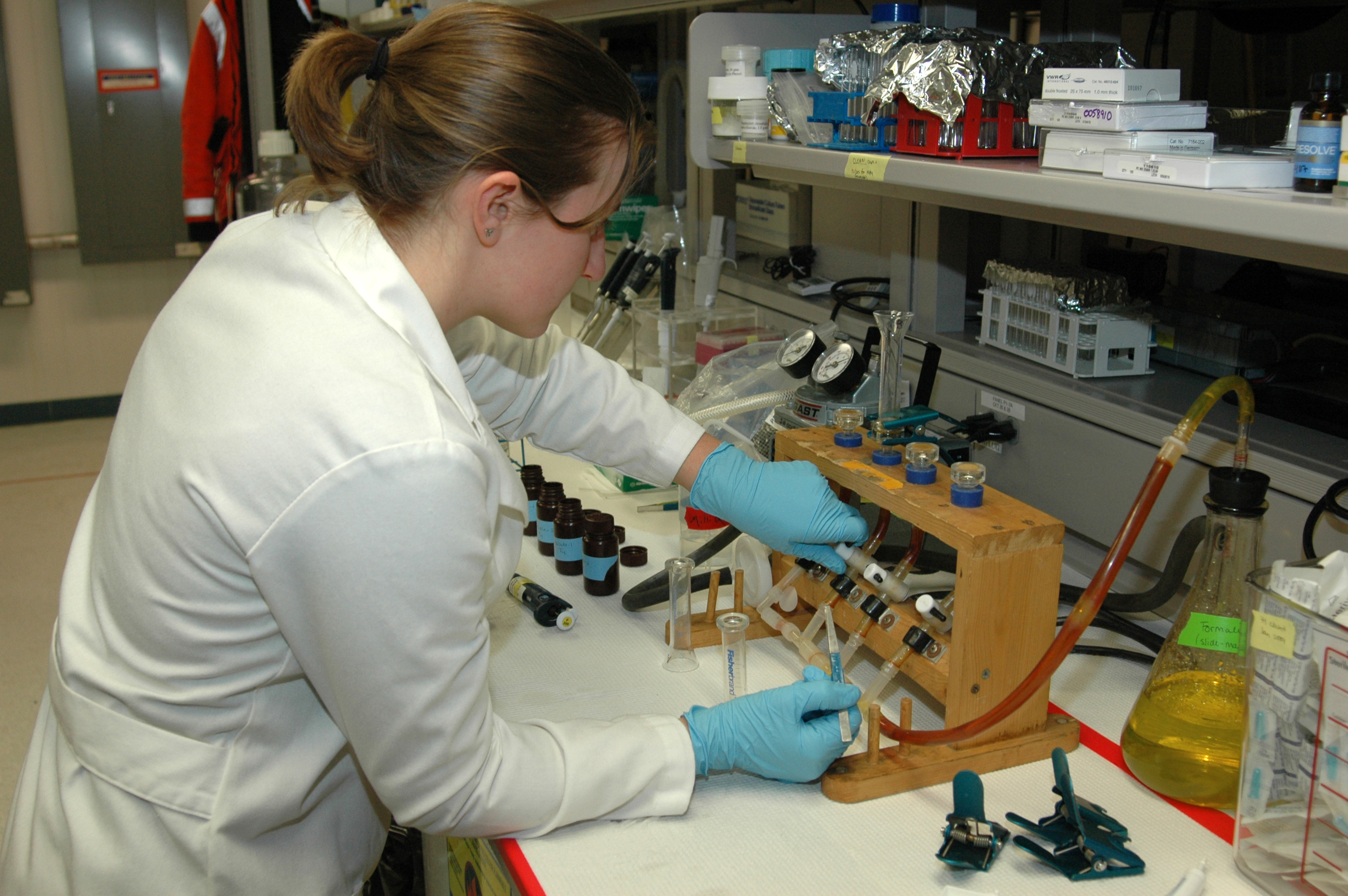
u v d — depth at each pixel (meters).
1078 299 1.47
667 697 1.22
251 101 4.00
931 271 1.77
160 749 0.90
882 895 0.88
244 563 0.81
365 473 0.75
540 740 0.97
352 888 1.11
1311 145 0.89
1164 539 1.29
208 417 0.79
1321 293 1.56
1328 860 0.82
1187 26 1.74
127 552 0.85
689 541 1.57
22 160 4.85
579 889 0.89
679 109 2.90
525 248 0.90
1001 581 1.04
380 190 0.87
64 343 5.12
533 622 1.42
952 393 1.66
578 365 1.35
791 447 1.35
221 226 4.22
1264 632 0.85
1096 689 1.23
